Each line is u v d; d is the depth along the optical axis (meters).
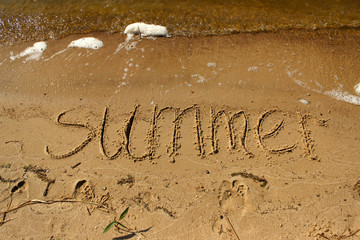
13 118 1.67
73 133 1.62
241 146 1.58
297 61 1.81
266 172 1.53
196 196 1.48
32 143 1.60
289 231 1.41
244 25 1.96
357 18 1.97
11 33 1.97
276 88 1.73
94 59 1.84
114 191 1.49
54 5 2.08
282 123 1.64
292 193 1.48
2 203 1.47
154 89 1.74
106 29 1.97
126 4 2.07
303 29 1.94
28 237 1.41
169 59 1.84
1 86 1.77
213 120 1.65
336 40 1.89
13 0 2.09
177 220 1.43
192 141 1.60
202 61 1.83
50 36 1.95
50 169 1.54
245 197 1.48
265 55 1.84
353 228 1.41
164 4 2.06
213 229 1.42
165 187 1.50
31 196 1.48
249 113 1.67
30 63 1.84
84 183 1.51
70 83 1.77
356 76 1.75
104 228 1.42
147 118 1.66
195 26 1.96
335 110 1.66
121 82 1.76
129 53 1.86
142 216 1.44
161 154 1.57
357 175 1.51
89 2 2.09
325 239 1.39
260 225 1.42
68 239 1.41
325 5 2.03
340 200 1.46
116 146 1.59
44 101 1.72
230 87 1.74
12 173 1.53
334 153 1.56
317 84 1.73
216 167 1.54
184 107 1.68
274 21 1.97
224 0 2.07
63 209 1.46
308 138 1.60
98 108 1.69
